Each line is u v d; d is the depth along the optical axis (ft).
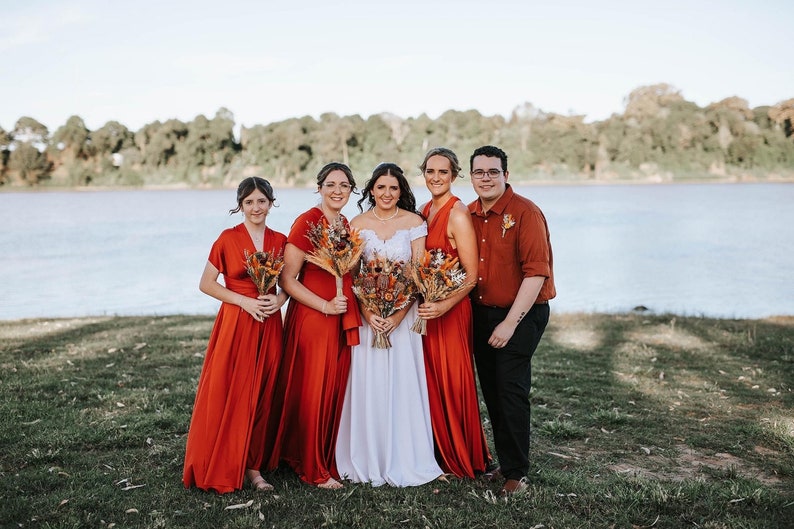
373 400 14.30
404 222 14.65
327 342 14.11
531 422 18.62
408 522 12.26
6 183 294.25
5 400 19.29
